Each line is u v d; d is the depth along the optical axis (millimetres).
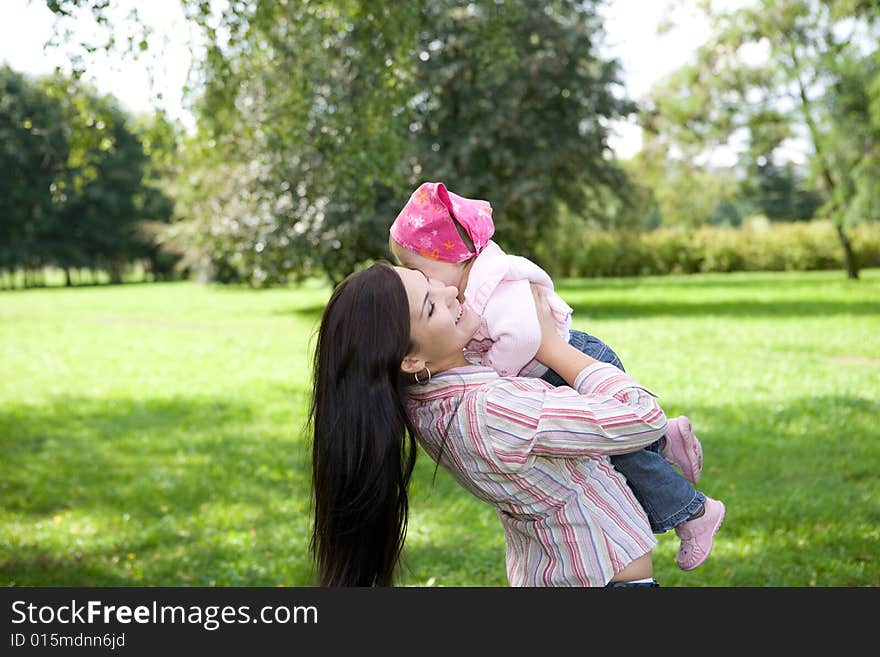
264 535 6398
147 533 6504
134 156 54719
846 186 29078
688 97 30547
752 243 42875
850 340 15711
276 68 8727
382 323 1971
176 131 8664
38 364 15750
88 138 8438
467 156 21719
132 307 30438
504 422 1979
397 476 2037
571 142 22969
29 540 6422
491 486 2061
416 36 8797
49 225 53531
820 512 6512
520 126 22281
